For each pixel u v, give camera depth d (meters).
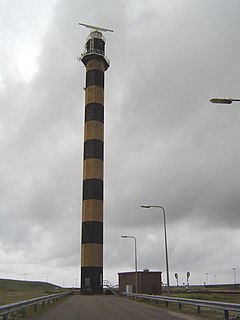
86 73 95.06
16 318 21.05
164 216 41.59
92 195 82.50
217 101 20.59
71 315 23.77
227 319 20.64
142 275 75.69
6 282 186.75
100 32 98.56
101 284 78.75
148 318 21.70
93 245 79.62
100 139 88.00
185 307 32.00
